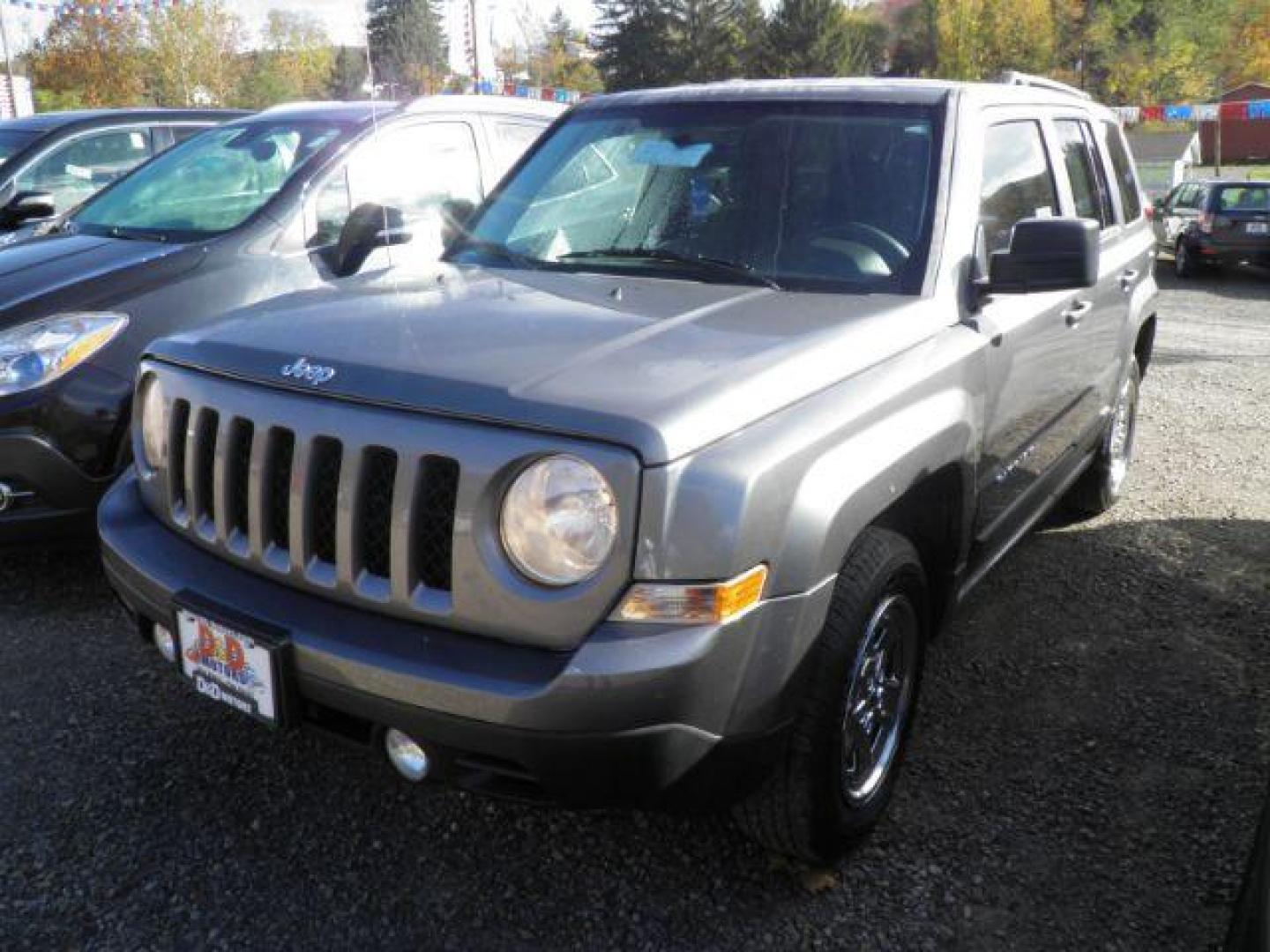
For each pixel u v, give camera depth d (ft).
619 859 8.82
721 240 10.32
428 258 13.05
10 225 19.76
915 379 8.64
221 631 7.80
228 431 8.05
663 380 7.21
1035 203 12.07
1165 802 9.68
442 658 6.97
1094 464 16.26
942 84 11.22
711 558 6.70
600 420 6.72
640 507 6.61
